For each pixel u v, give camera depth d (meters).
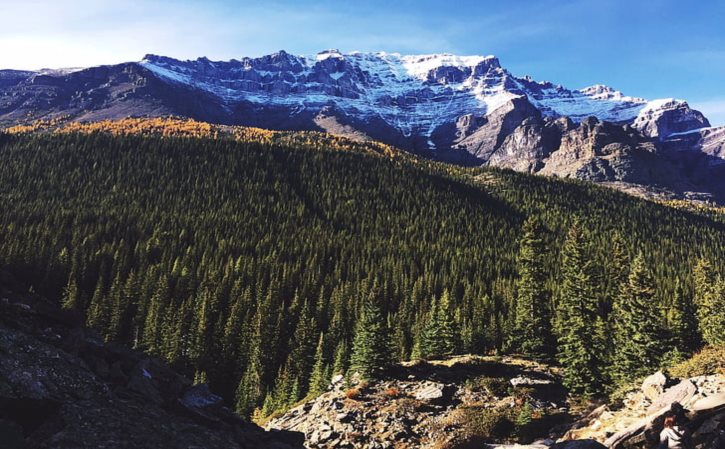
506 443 26.48
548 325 55.25
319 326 87.31
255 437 15.04
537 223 59.03
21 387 11.07
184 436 12.49
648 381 22.81
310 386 59.59
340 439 26.48
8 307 14.98
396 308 97.50
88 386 12.84
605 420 22.47
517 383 37.84
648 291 45.00
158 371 16.17
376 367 38.75
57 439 10.17
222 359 76.00
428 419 29.34
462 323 73.75
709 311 57.91
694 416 15.87
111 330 81.56
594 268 57.06
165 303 87.44
